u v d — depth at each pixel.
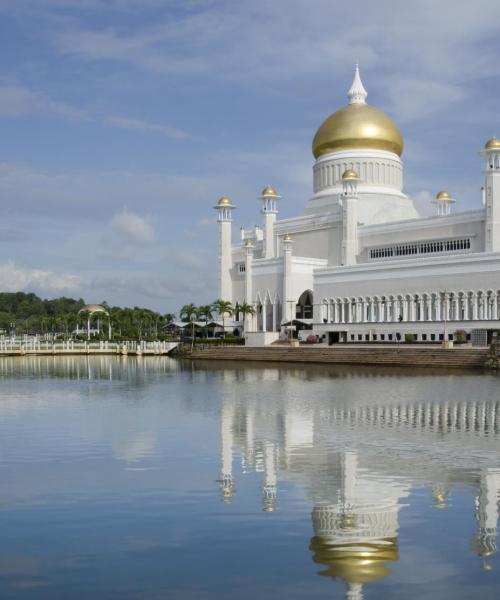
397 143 143.75
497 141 107.31
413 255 123.56
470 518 19.92
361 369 88.19
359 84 146.88
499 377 71.50
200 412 43.84
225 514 20.34
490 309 101.62
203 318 161.25
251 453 29.56
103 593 14.73
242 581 15.29
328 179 144.88
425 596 14.49
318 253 142.38
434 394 53.66
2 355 142.75
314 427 36.84
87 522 19.64
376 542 17.81
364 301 120.00
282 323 128.88
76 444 32.09
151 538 18.20
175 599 14.38
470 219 114.44
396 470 26.11
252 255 147.12
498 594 14.59
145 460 28.25
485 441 32.22
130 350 146.00
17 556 16.95
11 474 25.73
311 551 17.17
